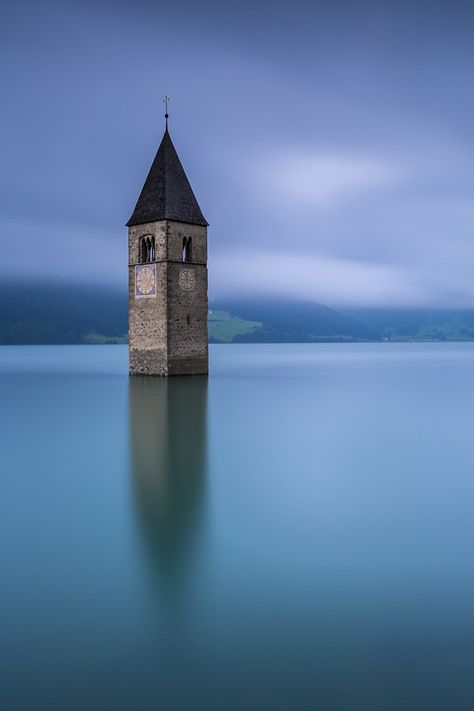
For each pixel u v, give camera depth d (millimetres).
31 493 22266
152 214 67000
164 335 67250
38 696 10453
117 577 14828
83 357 177375
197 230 68688
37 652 11664
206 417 41656
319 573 15047
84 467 26516
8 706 10172
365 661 11391
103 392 57531
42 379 80188
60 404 49594
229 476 25016
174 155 68500
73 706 10227
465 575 14992
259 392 60406
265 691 10641
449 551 16547
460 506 20859
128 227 69438
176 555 16141
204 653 11594
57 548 16672
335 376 89125
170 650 11711
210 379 70625
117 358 167750
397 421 41812
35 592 14031
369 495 22203
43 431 36250
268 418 42281
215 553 16312
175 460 28031
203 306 70062
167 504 20828
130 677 10984
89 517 19344
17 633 12305
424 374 95125
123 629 12500
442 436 35625
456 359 159625
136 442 32531
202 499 21469
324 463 27703
